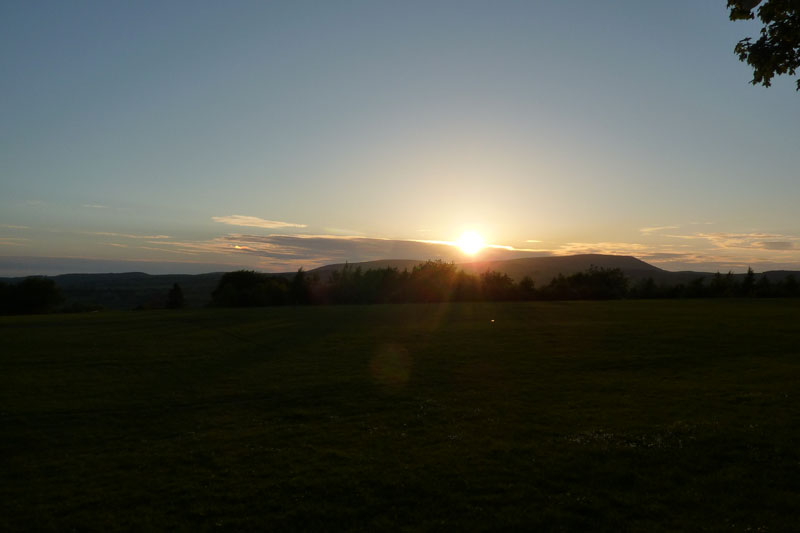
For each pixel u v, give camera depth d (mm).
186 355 41375
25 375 33875
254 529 12648
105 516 13539
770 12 12805
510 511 12938
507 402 24375
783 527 11438
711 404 22016
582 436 18359
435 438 19188
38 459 18438
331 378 31547
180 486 15383
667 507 12711
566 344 42219
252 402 26328
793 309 71625
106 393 28703
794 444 16094
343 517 13062
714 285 120562
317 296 113188
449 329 55531
